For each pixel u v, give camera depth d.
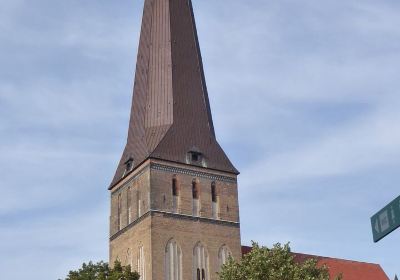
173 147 65.75
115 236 67.12
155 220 61.59
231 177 67.94
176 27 73.06
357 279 76.88
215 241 64.12
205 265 62.75
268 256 51.69
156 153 64.19
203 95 71.44
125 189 67.31
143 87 71.00
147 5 74.94
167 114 68.19
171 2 74.00
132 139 69.62
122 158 70.31
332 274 75.62
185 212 63.56
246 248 71.56
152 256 60.12
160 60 71.19
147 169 63.72
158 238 61.09
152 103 69.31
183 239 62.38
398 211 19.14
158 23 73.06
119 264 51.53
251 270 50.62
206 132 69.31
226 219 65.69
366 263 80.50
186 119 68.69
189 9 75.19
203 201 65.06
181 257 61.66
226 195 66.88
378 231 19.86
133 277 50.38
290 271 50.19
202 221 64.19
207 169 66.56
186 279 61.06
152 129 67.81
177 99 69.19
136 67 73.56
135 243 63.31
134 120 70.69
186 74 71.38
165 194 63.19
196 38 74.50
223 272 52.31
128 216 65.75
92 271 50.41
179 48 72.19
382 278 79.06
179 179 64.62
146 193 63.06
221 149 69.38
